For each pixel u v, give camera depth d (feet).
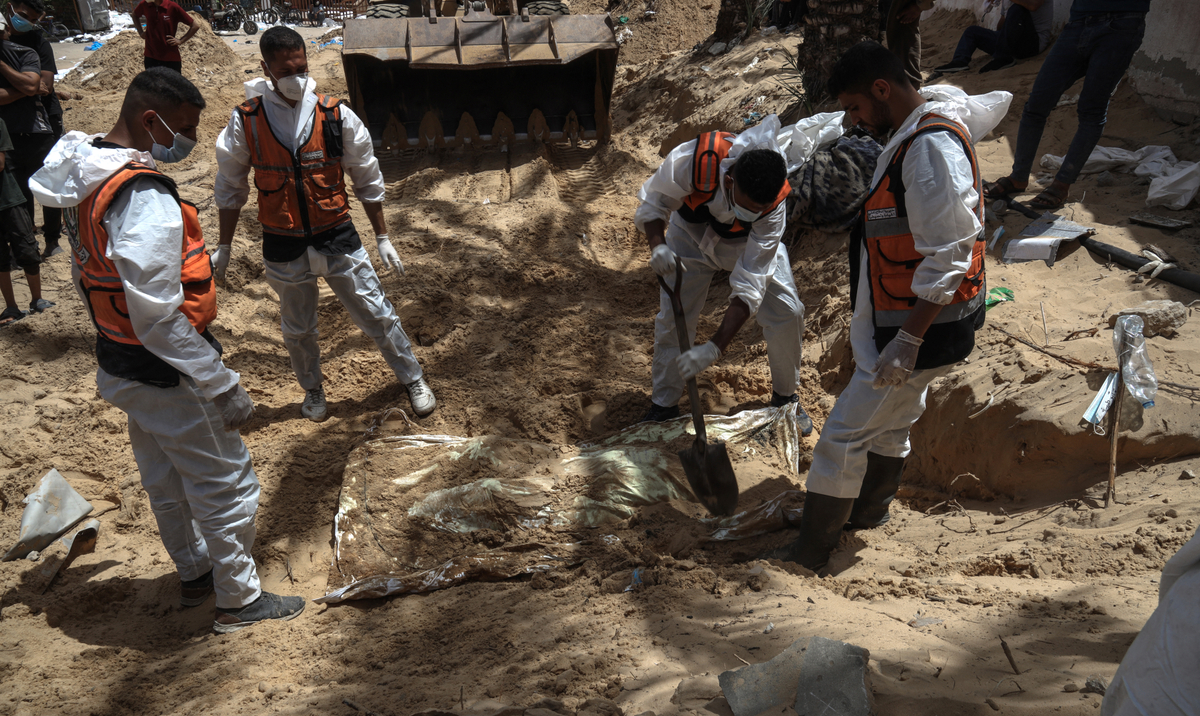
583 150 29.63
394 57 26.91
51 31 58.13
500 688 7.75
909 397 9.24
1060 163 18.29
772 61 28.86
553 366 16.53
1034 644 7.37
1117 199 16.75
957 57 25.58
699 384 15.69
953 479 12.16
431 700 7.72
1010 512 11.02
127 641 10.39
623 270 21.16
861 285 9.24
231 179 13.25
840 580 9.64
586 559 10.91
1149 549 8.87
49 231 21.88
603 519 11.94
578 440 14.37
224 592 10.32
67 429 15.02
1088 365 11.55
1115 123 19.92
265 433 14.66
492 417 14.79
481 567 10.89
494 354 16.78
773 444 13.55
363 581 11.06
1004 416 11.46
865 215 8.73
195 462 9.77
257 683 9.09
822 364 15.72
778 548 10.66
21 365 17.49
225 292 19.90
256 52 50.16
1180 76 18.98
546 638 8.84
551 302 19.08
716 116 27.40
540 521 11.89
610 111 33.19
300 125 12.72
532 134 29.09
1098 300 13.78
